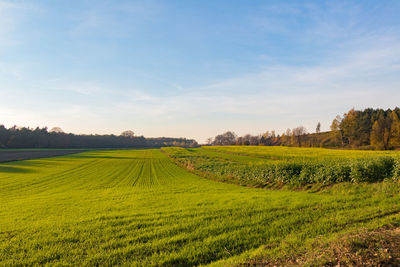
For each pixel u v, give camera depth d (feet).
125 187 71.82
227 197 47.91
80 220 34.22
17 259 22.36
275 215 32.07
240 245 23.73
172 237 26.12
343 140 320.50
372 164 47.70
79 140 496.23
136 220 33.37
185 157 177.27
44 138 405.18
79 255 22.65
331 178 52.08
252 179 72.74
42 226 31.91
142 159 197.16
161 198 50.98
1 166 139.13
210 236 26.04
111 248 24.09
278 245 22.44
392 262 15.78
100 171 120.06
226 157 167.43
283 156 139.54
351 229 24.02
